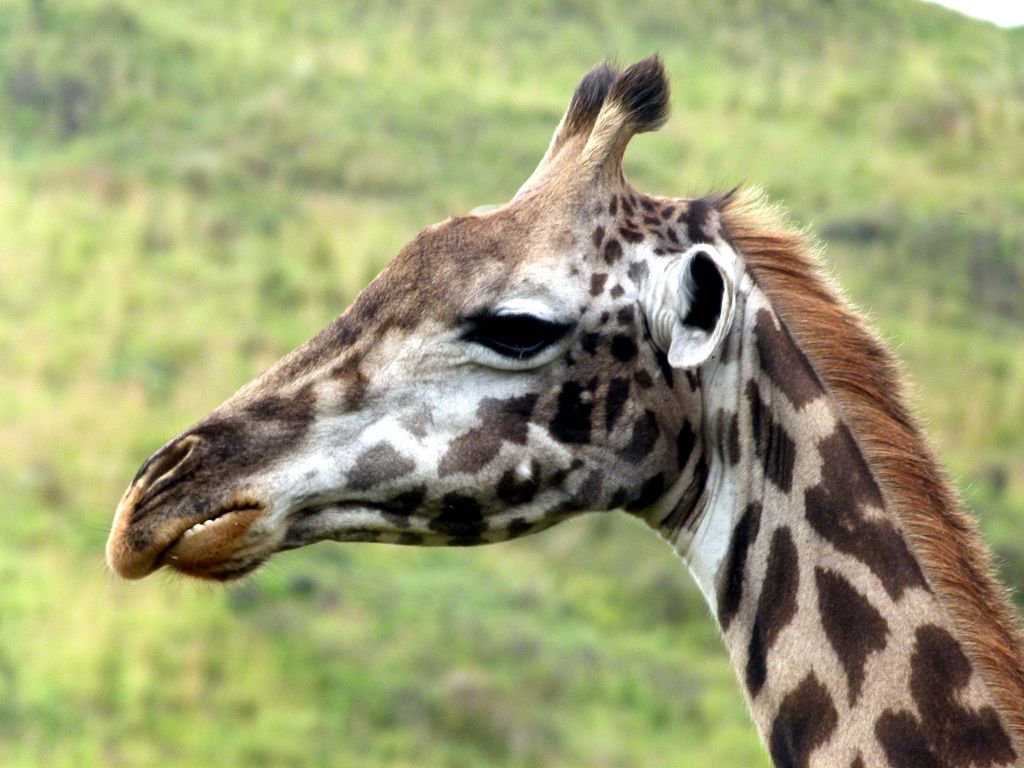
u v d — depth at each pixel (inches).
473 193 2055.9
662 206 358.0
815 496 340.2
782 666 335.3
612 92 357.4
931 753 316.5
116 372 1477.6
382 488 344.8
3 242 1748.3
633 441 347.9
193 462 342.0
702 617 1225.4
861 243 1908.2
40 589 1127.0
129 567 342.6
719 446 350.9
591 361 344.8
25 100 2167.8
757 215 361.4
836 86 2513.5
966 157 2306.8
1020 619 338.0
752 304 350.9
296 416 345.1
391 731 1025.5
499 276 342.6
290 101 2262.6
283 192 1999.3
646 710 1094.4
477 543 356.5
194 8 2630.4
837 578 334.3
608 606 1229.7
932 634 324.2
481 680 1069.1
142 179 1961.1
